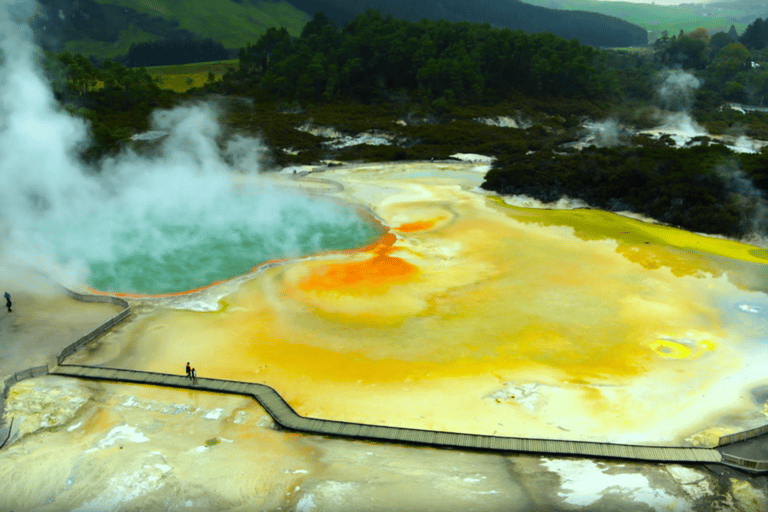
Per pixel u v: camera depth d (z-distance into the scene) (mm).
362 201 97500
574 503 31844
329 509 31156
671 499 32156
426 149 141125
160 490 32375
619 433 38688
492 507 31406
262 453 36094
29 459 34781
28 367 45438
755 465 33750
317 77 182625
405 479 33812
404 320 55031
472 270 68125
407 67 197125
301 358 47844
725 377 45750
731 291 63031
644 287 63625
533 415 40656
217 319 54875
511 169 104500
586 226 87125
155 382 43406
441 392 43281
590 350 49750
